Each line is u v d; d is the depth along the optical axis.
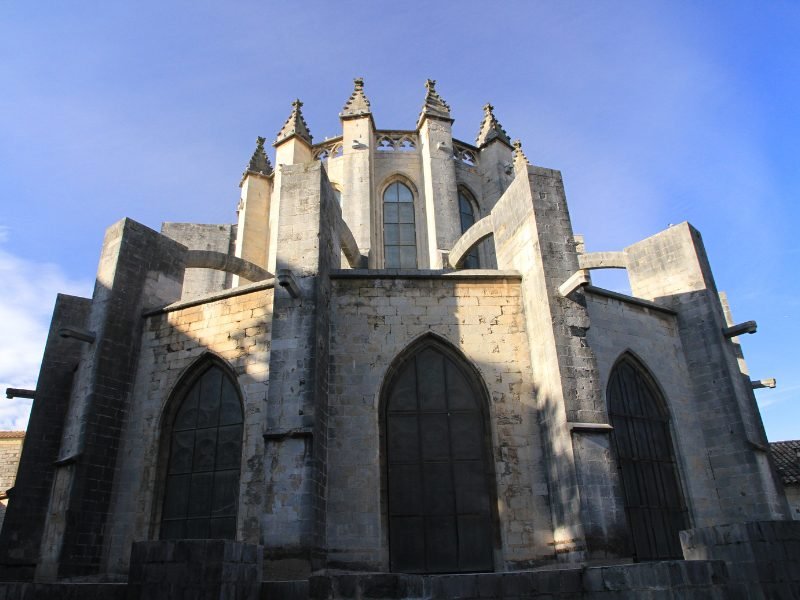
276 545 14.92
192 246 35.00
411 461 17.89
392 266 31.05
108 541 18.20
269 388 16.73
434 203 30.39
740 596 10.77
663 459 20.05
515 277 19.98
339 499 16.92
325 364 18.02
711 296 22.27
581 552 15.29
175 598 10.52
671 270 23.42
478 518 17.30
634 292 24.41
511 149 34.97
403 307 19.47
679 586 11.00
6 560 20.30
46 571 17.08
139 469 19.00
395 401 18.62
